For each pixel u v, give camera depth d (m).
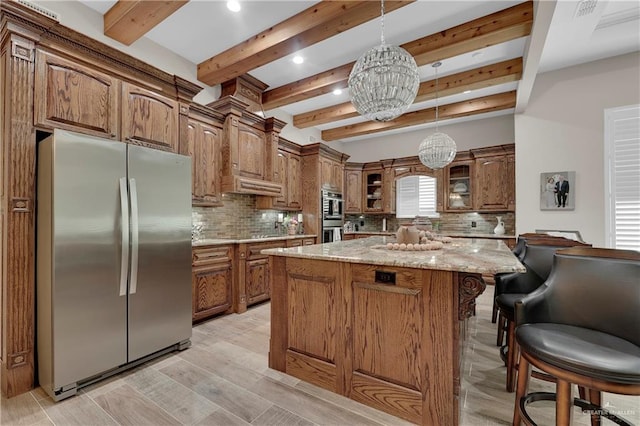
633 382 1.01
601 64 3.84
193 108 3.43
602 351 1.15
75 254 1.87
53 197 1.79
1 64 1.97
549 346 1.20
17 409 1.70
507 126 5.45
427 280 1.59
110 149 2.04
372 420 1.62
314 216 5.30
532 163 4.21
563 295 1.48
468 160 5.57
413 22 2.91
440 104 5.01
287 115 5.45
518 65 3.58
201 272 3.16
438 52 3.11
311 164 5.37
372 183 6.77
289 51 3.06
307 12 2.70
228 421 1.60
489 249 2.15
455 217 5.92
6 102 1.88
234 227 4.31
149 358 2.28
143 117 2.61
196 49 3.37
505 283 2.32
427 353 1.59
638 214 3.64
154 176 2.31
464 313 1.53
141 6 2.46
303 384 1.96
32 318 1.92
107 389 1.91
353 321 1.82
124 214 2.08
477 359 2.33
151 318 2.27
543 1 2.31
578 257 1.48
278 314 2.15
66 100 2.12
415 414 1.60
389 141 6.70
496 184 5.24
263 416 1.64
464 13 2.79
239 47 3.26
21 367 1.87
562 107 4.05
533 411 1.68
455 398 1.53
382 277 1.71
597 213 3.85
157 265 2.32
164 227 2.37
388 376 1.70
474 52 3.47
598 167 3.85
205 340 2.71
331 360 1.90
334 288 1.90
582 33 3.25
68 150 1.85
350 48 3.38
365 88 2.09
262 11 2.74
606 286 1.38
